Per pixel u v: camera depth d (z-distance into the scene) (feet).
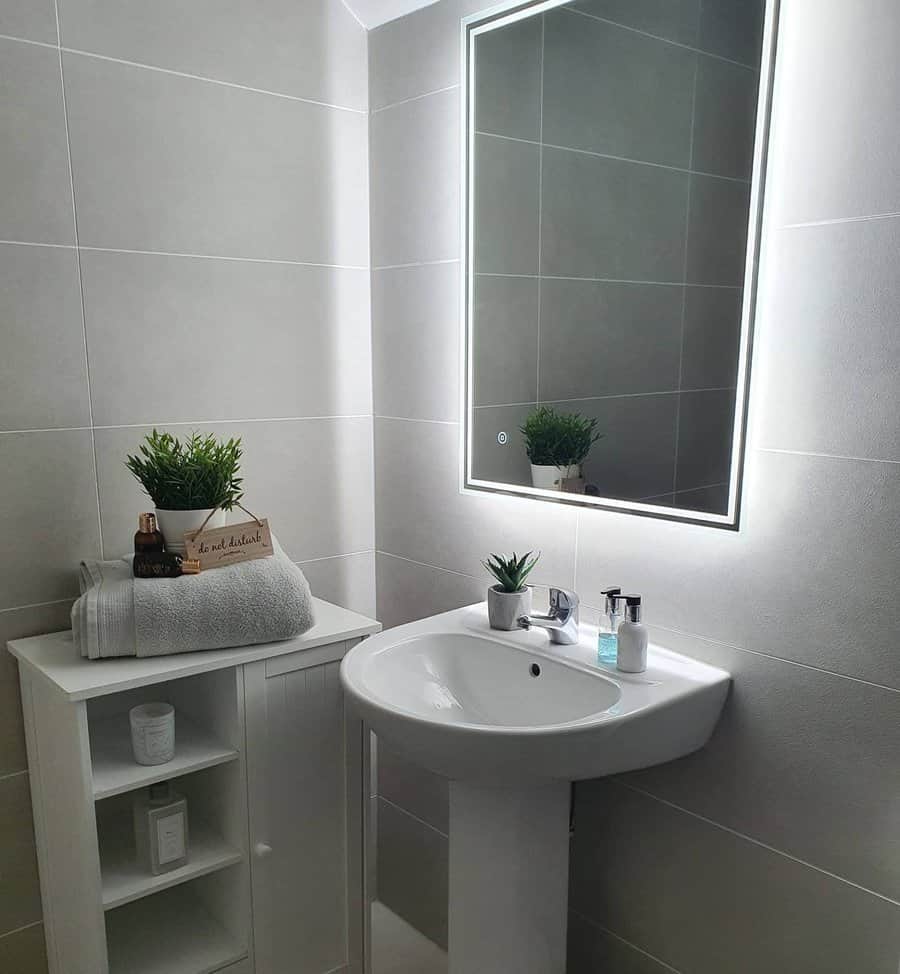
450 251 6.21
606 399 5.27
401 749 4.52
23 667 5.44
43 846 5.66
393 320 6.77
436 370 6.47
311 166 6.47
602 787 5.68
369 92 6.68
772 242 4.44
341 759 5.86
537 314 5.60
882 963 4.45
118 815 5.95
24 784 5.72
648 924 5.54
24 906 5.84
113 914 5.87
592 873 5.83
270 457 6.57
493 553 6.23
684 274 4.78
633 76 4.89
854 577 4.33
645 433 5.08
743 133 4.42
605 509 5.37
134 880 5.14
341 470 6.99
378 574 7.32
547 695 5.11
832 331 4.27
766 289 4.49
